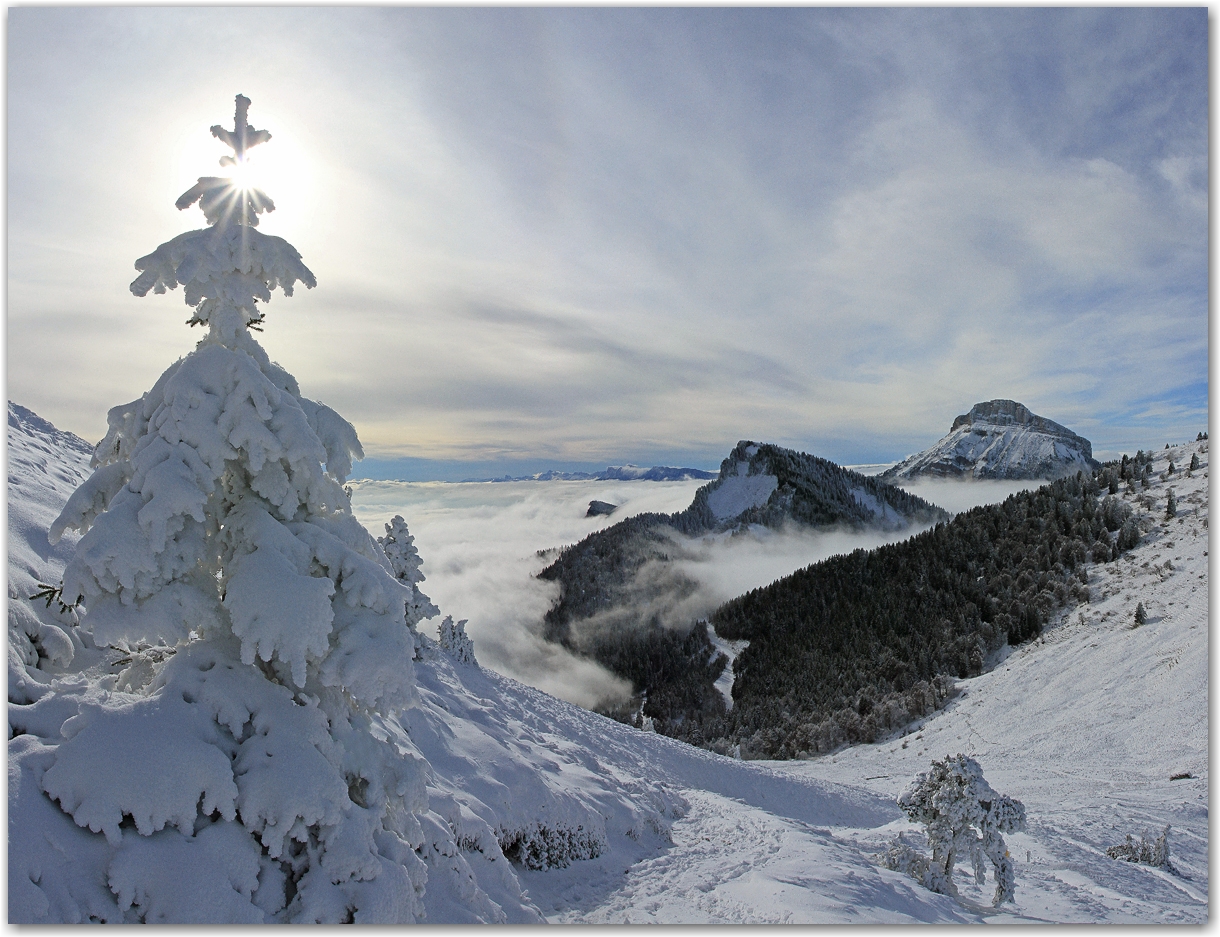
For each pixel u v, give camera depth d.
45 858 4.80
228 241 6.41
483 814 11.72
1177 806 26.03
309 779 5.85
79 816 5.04
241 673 6.29
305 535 6.55
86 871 4.95
